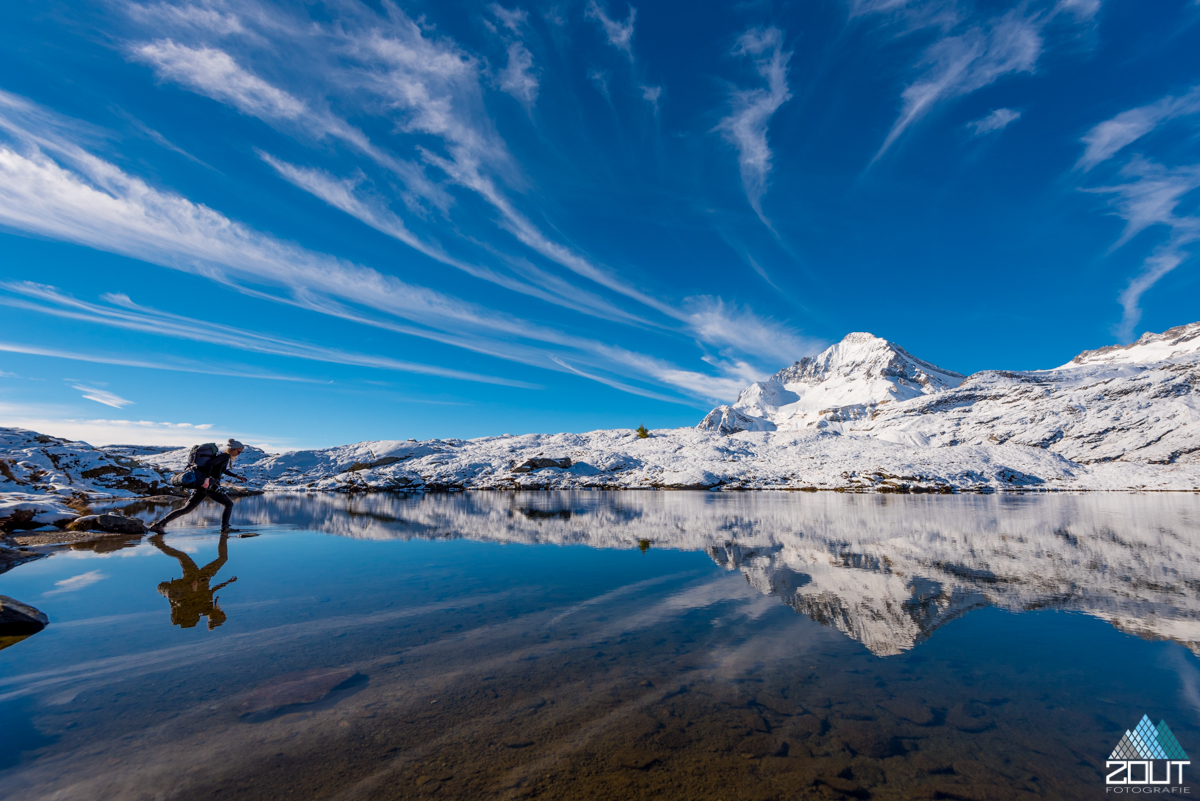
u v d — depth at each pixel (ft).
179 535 39.73
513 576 24.48
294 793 7.52
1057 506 74.38
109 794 7.40
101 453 89.40
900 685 11.82
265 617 17.35
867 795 7.59
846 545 34.83
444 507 79.15
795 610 18.30
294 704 10.66
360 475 151.84
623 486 147.84
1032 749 8.97
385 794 7.52
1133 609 18.22
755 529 45.16
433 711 10.41
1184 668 12.69
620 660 13.43
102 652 13.79
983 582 22.77
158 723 9.75
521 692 11.38
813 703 10.88
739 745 9.14
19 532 38.14
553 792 7.62
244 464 164.96
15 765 8.19
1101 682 11.91
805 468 144.36
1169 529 44.42
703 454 172.96
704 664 13.16
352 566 26.94
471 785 7.79
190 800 7.30
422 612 18.01
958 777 8.06
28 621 15.56
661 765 8.44
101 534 37.60
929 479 120.26
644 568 26.48
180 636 15.24
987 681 11.99
